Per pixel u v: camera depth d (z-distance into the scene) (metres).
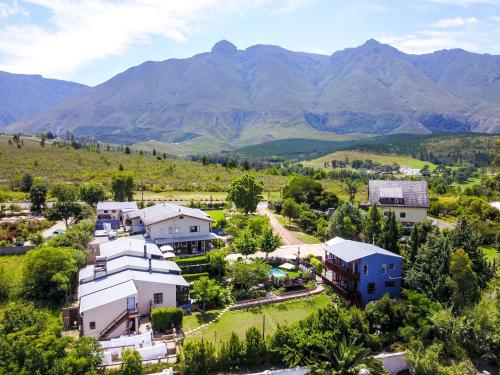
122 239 66.19
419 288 52.50
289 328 42.25
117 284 48.25
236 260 64.56
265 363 40.12
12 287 52.81
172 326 45.72
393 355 41.38
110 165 176.25
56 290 51.31
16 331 35.78
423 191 92.00
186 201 116.69
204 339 44.00
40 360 32.38
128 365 35.81
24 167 155.62
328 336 40.91
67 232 67.44
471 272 48.78
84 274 52.84
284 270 66.44
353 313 44.78
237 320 49.06
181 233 73.06
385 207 90.88
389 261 54.84
